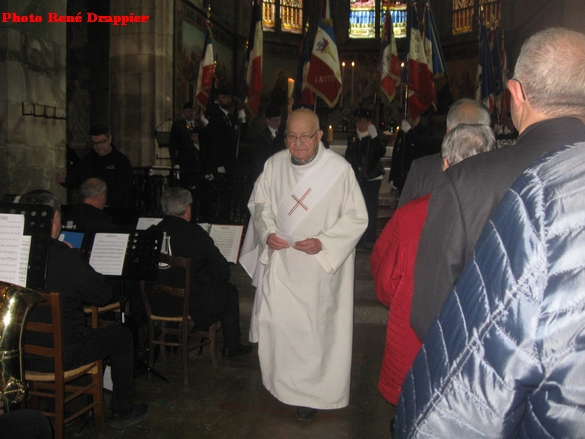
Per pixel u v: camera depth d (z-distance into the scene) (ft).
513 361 2.93
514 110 4.84
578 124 4.44
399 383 7.67
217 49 52.42
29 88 20.59
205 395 12.51
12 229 8.50
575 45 4.32
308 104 25.54
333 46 23.98
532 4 48.32
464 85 58.95
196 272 13.39
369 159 20.95
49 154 21.88
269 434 10.74
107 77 39.60
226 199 24.75
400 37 64.69
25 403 7.79
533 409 3.01
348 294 11.31
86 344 9.98
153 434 10.68
